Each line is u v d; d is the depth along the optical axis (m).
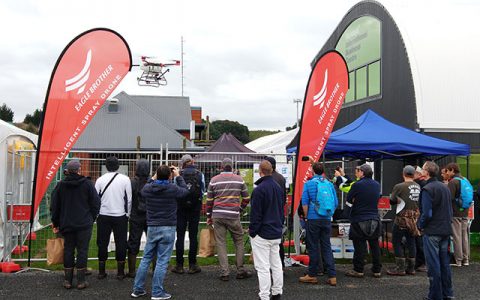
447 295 6.29
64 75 7.71
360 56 15.71
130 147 31.92
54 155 7.66
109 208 7.17
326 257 7.31
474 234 11.42
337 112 8.84
